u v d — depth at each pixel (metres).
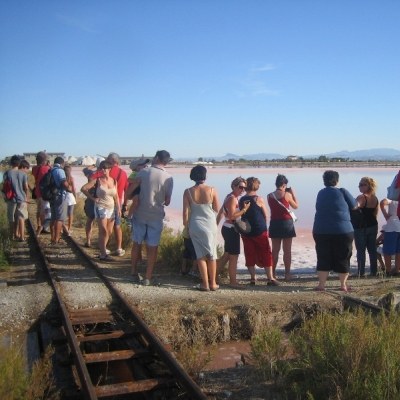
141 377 5.91
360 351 4.94
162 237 11.94
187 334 7.24
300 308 7.81
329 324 5.77
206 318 7.35
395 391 4.38
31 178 39.44
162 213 9.08
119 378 6.50
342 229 8.60
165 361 5.68
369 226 10.39
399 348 4.98
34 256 11.41
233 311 7.59
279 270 11.80
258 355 5.64
